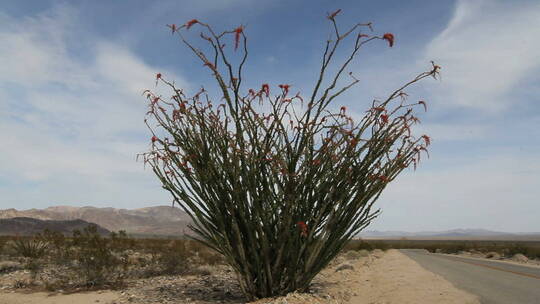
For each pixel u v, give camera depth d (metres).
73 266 13.31
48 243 17.45
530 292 8.55
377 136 7.81
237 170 7.46
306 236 7.51
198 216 7.74
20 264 14.41
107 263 11.48
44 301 9.05
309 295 7.45
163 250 18.59
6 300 9.22
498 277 11.60
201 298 8.66
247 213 7.60
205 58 7.24
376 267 16.17
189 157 7.68
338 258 24.30
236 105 7.36
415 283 9.84
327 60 7.28
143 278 12.45
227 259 7.68
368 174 7.80
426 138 7.87
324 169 7.73
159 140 7.80
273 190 7.76
